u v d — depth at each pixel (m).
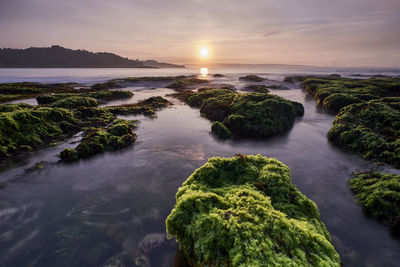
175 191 11.78
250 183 8.84
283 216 6.53
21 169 13.88
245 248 5.36
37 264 7.46
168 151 17.05
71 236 8.62
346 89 43.78
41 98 35.25
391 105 24.64
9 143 16.16
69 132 20.88
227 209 6.88
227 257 5.46
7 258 7.66
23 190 11.75
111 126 21.62
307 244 5.75
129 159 15.57
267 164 10.03
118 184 12.41
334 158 15.58
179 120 26.61
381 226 8.80
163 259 7.60
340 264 5.66
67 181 12.67
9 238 8.52
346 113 22.77
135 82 71.06
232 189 8.27
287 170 9.52
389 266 7.23
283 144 18.70
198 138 20.09
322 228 7.24
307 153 16.62
